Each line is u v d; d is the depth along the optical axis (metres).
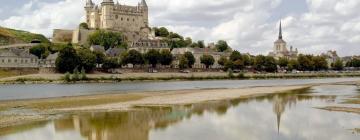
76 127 46.50
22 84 154.00
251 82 181.50
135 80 183.12
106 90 117.81
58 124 48.72
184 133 42.03
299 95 93.62
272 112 59.38
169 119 52.69
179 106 69.81
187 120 51.69
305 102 75.38
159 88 129.38
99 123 49.44
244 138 39.34
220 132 42.47
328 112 59.09
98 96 92.25
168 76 198.00
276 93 101.12
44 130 44.47
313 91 109.12
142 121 51.06
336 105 69.25
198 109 64.62
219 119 52.28
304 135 40.66
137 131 43.47
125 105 71.75
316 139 38.72
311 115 55.69
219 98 85.81
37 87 132.62
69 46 186.00
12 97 90.38
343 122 49.09
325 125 46.72
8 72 178.50
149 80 186.88
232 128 44.91
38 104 73.06
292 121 49.94
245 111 61.03
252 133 41.78
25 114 58.62
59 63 182.25
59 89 122.00
